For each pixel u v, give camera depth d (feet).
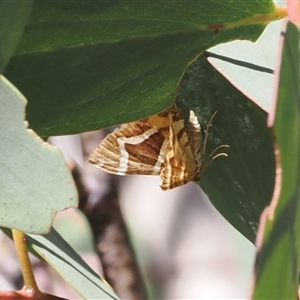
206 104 0.45
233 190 0.46
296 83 0.28
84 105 0.37
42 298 0.42
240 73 0.43
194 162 0.45
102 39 0.36
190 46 0.37
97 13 0.35
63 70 0.36
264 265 0.27
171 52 0.37
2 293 0.42
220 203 0.46
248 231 0.46
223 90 0.45
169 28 0.36
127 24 0.36
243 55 0.43
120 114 0.38
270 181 0.45
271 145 0.45
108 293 0.47
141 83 0.37
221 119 0.45
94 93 0.37
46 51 0.36
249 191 0.46
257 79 0.43
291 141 0.28
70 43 0.36
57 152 0.33
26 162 0.33
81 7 0.35
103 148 0.43
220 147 0.46
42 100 0.36
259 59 0.43
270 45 0.44
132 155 0.43
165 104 0.38
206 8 0.36
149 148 0.43
